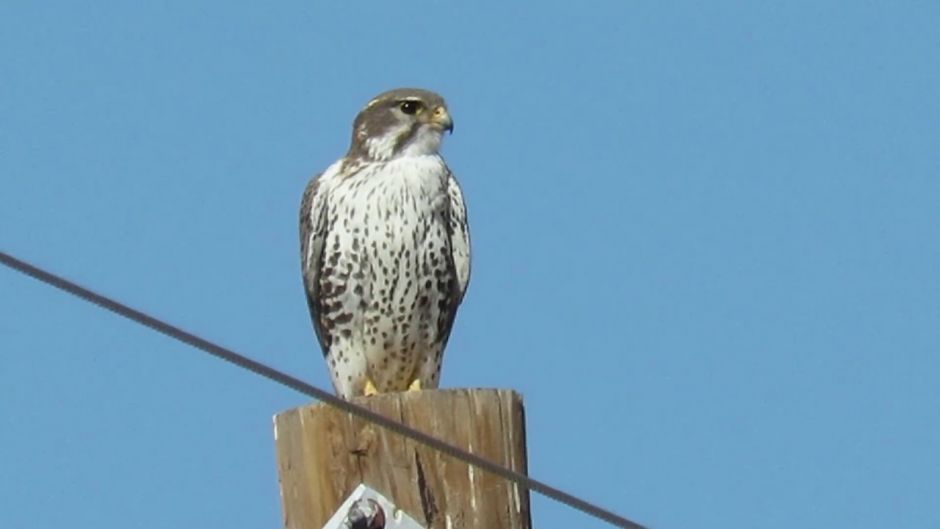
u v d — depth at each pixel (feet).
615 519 30.25
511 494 32.50
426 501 32.17
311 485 32.42
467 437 32.48
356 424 32.30
